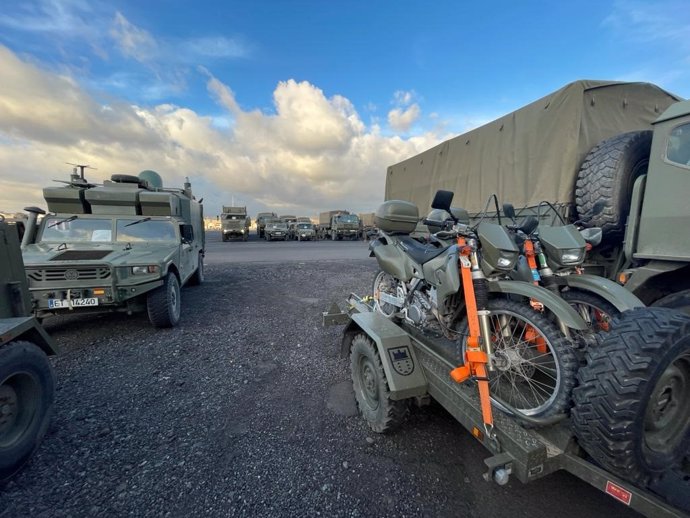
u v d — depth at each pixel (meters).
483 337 2.22
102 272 4.57
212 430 2.77
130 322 5.66
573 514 1.96
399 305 3.55
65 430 2.75
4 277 2.94
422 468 2.36
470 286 2.27
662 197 3.06
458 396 2.19
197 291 8.09
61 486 2.17
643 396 1.47
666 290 3.23
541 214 4.39
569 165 4.03
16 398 2.31
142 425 2.83
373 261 13.20
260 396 3.32
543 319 2.19
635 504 1.47
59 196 5.94
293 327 5.41
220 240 30.64
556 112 4.21
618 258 3.69
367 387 2.88
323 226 33.31
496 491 2.15
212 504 2.04
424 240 5.21
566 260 2.58
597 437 1.55
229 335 5.03
